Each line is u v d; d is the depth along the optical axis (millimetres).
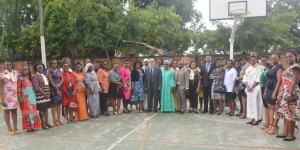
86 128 6688
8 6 20859
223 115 8070
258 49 15508
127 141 5512
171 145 5188
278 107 5496
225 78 7902
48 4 17234
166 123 7082
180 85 8281
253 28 15555
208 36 16547
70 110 7305
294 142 5238
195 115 8117
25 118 6309
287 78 5164
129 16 14312
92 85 7797
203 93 8453
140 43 16344
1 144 5496
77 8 14211
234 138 5594
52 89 6785
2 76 5973
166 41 18406
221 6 11867
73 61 17406
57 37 17078
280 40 15477
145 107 8852
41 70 6445
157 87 8539
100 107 8344
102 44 15195
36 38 17562
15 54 19484
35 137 5945
